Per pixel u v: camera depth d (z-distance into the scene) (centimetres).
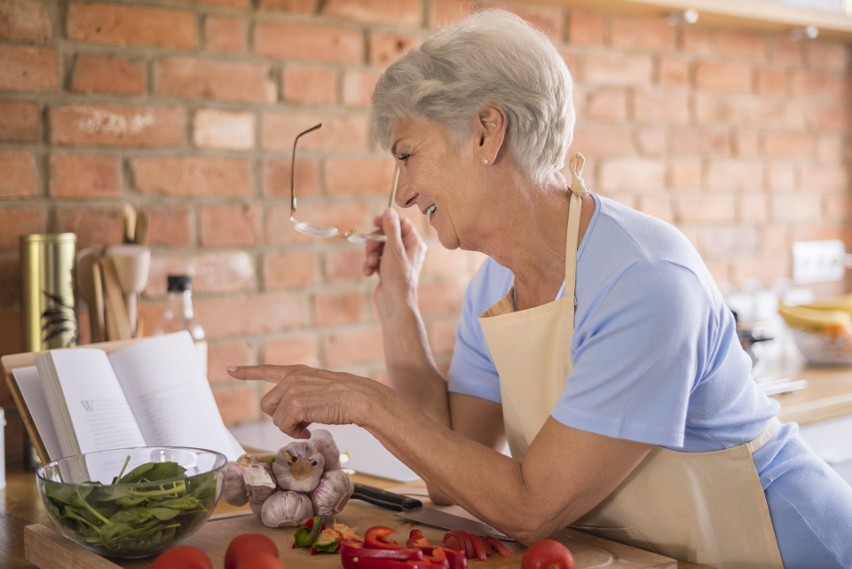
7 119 173
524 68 117
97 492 108
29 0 174
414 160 121
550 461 113
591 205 123
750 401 129
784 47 292
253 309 203
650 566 113
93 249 178
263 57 201
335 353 216
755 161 287
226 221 199
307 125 208
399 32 219
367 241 157
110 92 183
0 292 174
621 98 255
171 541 111
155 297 190
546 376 127
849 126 312
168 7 189
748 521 128
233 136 198
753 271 289
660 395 111
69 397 131
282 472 127
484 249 126
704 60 272
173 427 143
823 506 130
